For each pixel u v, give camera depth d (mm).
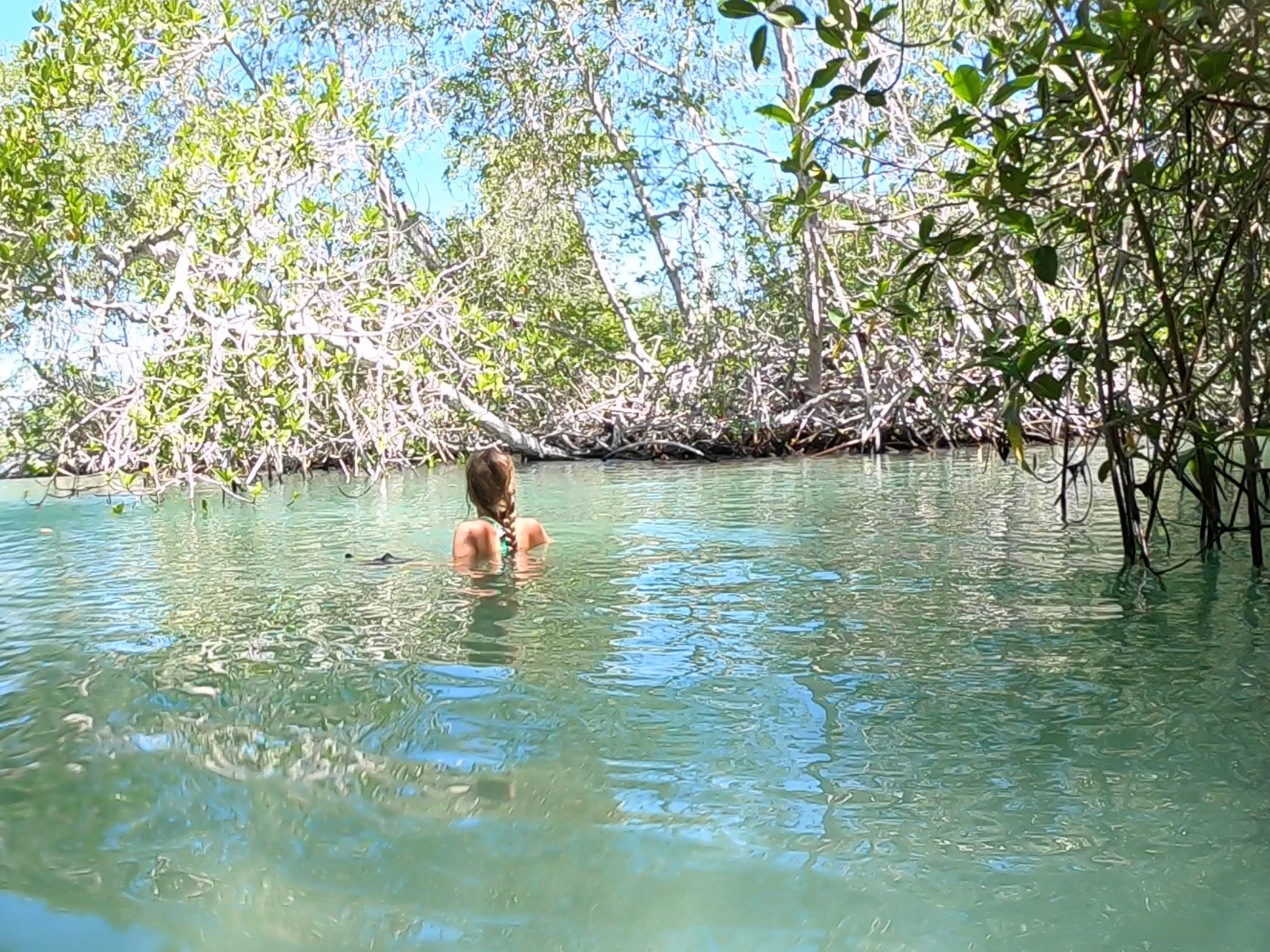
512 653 3951
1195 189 4426
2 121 9547
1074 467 5391
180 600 5219
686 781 2725
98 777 2852
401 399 11914
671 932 2039
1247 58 3791
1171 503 7480
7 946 2033
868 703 3283
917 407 15125
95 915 2145
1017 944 1963
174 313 9250
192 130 10852
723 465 14297
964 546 5980
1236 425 5215
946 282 11234
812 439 16531
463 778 2781
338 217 10508
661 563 5789
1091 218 4488
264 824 2537
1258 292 4660
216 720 3299
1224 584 4746
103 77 9828
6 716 3400
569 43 16078
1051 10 3512
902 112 11055
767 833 2430
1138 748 2844
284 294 10211
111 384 10375
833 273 14602
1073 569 5207
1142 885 2148
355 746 3021
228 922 2105
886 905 2107
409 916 2121
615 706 3307
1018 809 2506
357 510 9320
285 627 4508
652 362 17625
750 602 4723
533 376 15672
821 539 6477
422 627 4418
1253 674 3430
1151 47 3262
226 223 9898
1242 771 2664
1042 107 3799
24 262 9023
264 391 9133
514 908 2141
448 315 11258
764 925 2049
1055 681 3432
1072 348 4691
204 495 11523
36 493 12586
